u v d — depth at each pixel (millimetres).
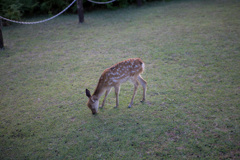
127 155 2895
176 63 4637
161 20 7238
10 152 3049
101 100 3924
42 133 3293
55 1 8617
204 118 3283
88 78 4422
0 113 3676
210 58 4660
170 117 3367
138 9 8914
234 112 3318
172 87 3965
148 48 5363
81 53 5387
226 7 7891
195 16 7270
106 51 5391
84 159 2896
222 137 2982
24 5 8266
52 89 4172
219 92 3719
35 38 6422
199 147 2896
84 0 8906
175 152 2871
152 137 3088
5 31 7121
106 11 8969
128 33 6332
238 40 5242
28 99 3955
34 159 2947
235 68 4250
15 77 4590
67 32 6766
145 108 3594
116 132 3217
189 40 5543
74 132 3273
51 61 5121
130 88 4137
